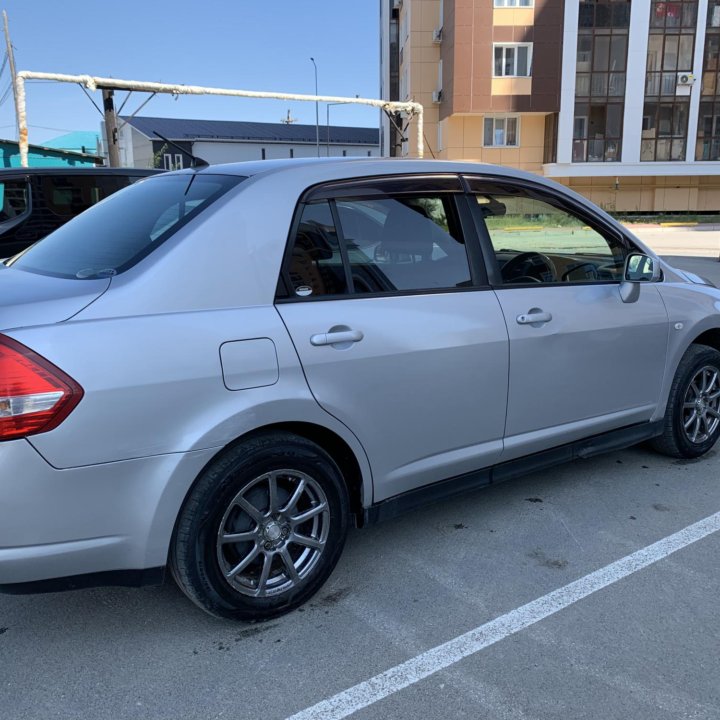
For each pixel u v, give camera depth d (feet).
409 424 9.72
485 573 10.21
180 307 7.97
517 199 11.25
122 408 7.40
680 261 55.01
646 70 108.27
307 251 9.02
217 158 214.28
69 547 7.39
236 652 8.45
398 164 10.20
